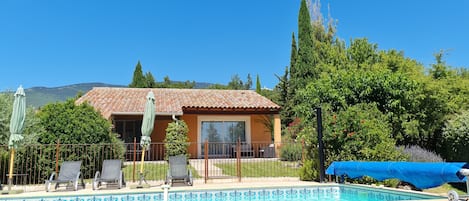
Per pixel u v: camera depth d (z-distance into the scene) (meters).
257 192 12.48
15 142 11.95
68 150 14.88
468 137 15.55
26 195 10.91
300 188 12.71
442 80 20.09
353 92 17.47
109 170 13.30
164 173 16.66
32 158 14.45
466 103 19.19
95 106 22.70
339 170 12.23
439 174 7.66
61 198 11.10
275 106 24.11
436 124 18.20
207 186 12.94
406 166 8.91
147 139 13.73
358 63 25.27
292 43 35.12
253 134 25.34
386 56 22.33
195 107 22.56
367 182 12.91
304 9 33.69
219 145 24.17
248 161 20.69
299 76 32.66
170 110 21.98
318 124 13.70
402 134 17.61
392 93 16.98
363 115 14.00
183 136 20.30
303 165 15.11
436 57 21.45
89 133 15.59
